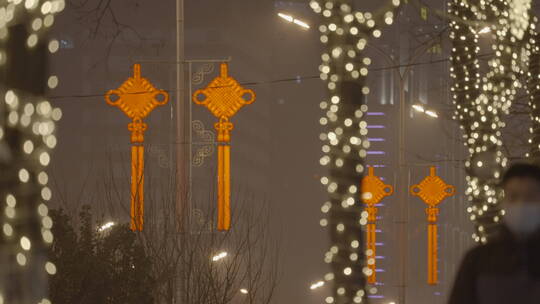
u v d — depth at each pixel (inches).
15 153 287.4
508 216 270.5
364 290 646.5
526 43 788.6
